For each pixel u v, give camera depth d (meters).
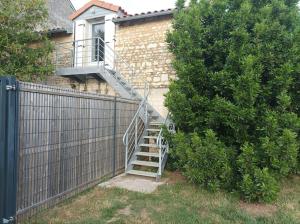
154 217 4.47
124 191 5.77
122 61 10.58
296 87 6.00
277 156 5.22
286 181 6.79
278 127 5.37
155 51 10.05
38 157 4.52
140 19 10.28
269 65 5.66
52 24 13.55
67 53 11.77
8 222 3.88
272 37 5.73
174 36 6.75
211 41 6.41
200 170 5.64
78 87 11.23
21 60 9.09
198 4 6.75
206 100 6.14
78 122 5.62
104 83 10.81
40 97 4.54
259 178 5.07
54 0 15.24
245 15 5.84
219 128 6.23
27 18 9.16
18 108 4.05
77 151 5.59
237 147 6.07
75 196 5.45
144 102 8.33
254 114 5.39
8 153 3.88
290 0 6.22
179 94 6.16
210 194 5.60
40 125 4.55
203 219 4.43
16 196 4.05
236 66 5.72
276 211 4.88
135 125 7.77
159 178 6.69
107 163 6.76
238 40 5.80
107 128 6.75
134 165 7.74
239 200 5.37
